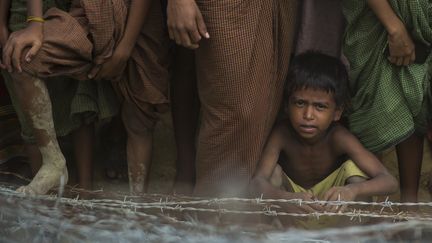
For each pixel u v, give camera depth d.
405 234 3.04
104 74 3.33
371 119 3.46
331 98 3.41
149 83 3.42
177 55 3.71
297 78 3.40
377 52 3.38
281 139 3.57
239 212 3.14
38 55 3.13
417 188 3.77
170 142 4.27
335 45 3.67
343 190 3.29
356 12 3.37
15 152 3.93
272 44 3.32
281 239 2.55
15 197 2.88
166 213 3.34
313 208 3.25
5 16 3.51
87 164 3.72
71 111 3.52
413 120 3.53
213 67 3.23
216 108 3.30
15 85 3.21
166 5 3.52
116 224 2.69
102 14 3.21
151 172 4.10
